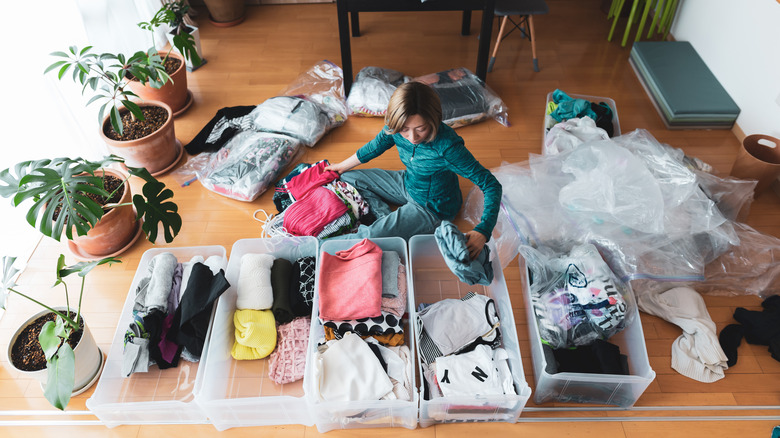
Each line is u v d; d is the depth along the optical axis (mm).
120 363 1913
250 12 3963
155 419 1850
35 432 1844
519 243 2264
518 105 3104
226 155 2746
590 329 1886
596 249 2100
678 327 2086
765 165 2363
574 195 2215
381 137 2154
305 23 3838
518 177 2424
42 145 2328
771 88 2580
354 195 2410
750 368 1958
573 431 1813
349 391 1763
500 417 1823
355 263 2033
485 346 1879
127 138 2562
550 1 3959
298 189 2414
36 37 2229
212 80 3336
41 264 2332
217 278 1947
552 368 1799
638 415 1850
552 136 2568
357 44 3615
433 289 2219
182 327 1896
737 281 2168
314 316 1942
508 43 3580
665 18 3461
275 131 2822
